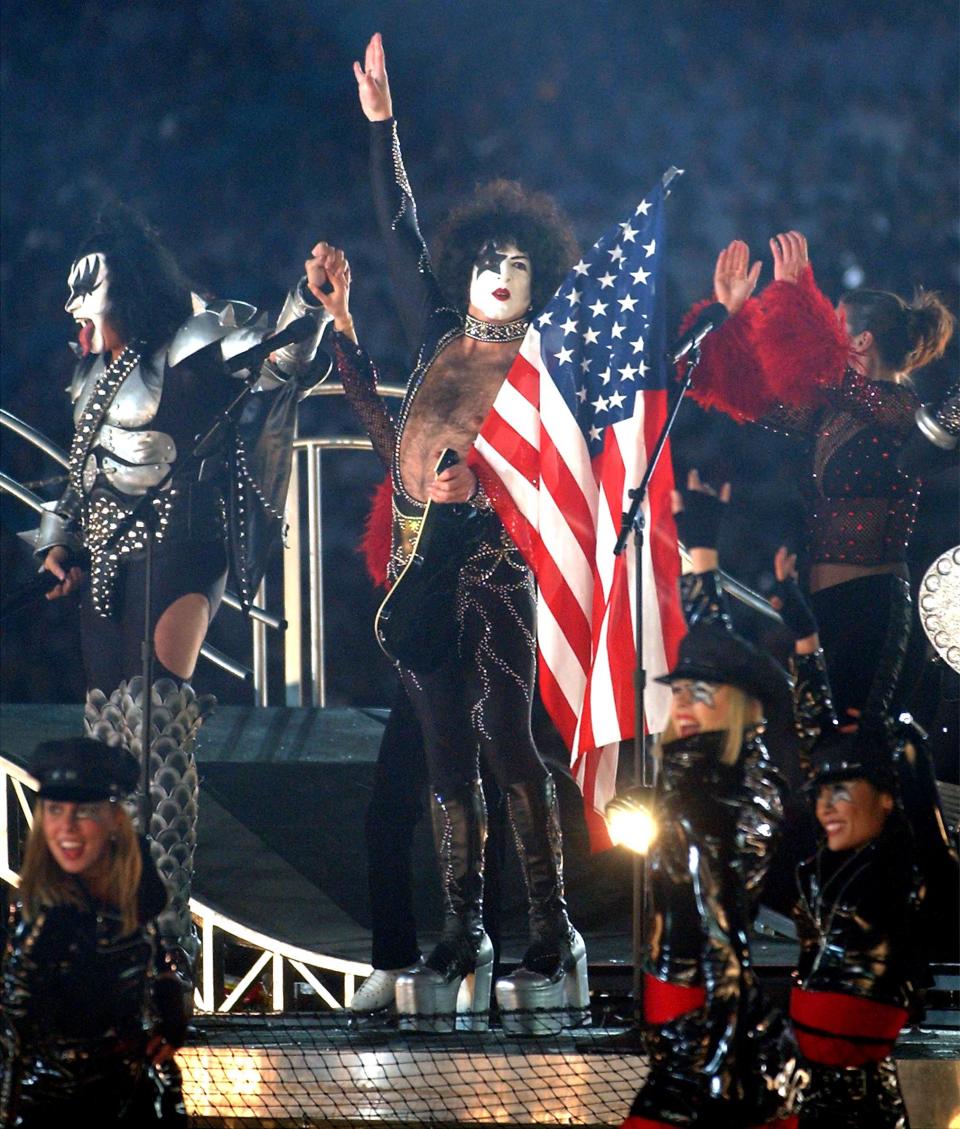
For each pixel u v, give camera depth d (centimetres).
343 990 2495
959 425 2127
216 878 2470
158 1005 1667
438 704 2130
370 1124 1908
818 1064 1686
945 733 2430
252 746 2878
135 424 2270
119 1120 1622
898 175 4819
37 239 4803
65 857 1625
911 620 2186
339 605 4650
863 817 1727
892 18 4872
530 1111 1878
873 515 2169
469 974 2116
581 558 2116
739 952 1506
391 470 2225
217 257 4894
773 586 1895
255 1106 1936
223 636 4316
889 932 1698
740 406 2217
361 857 2542
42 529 2381
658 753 1612
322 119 4947
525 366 2152
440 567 2116
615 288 2159
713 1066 1498
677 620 2072
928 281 4753
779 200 4850
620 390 2139
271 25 4938
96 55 4897
